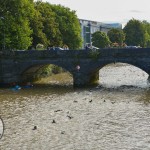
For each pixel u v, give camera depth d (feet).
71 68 264.72
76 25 458.09
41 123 153.58
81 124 151.33
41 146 125.49
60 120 158.20
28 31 304.91
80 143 127.85
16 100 207.82
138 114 167.73
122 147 123.13
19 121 156.97
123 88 253.24
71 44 445.37
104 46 618.85
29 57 272.92
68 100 206.28
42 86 268.62
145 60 247.70
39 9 381.81
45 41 358.23
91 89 249.55
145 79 306.55
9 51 277.23
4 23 288.10
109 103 195.72
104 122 153.99
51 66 336.70
